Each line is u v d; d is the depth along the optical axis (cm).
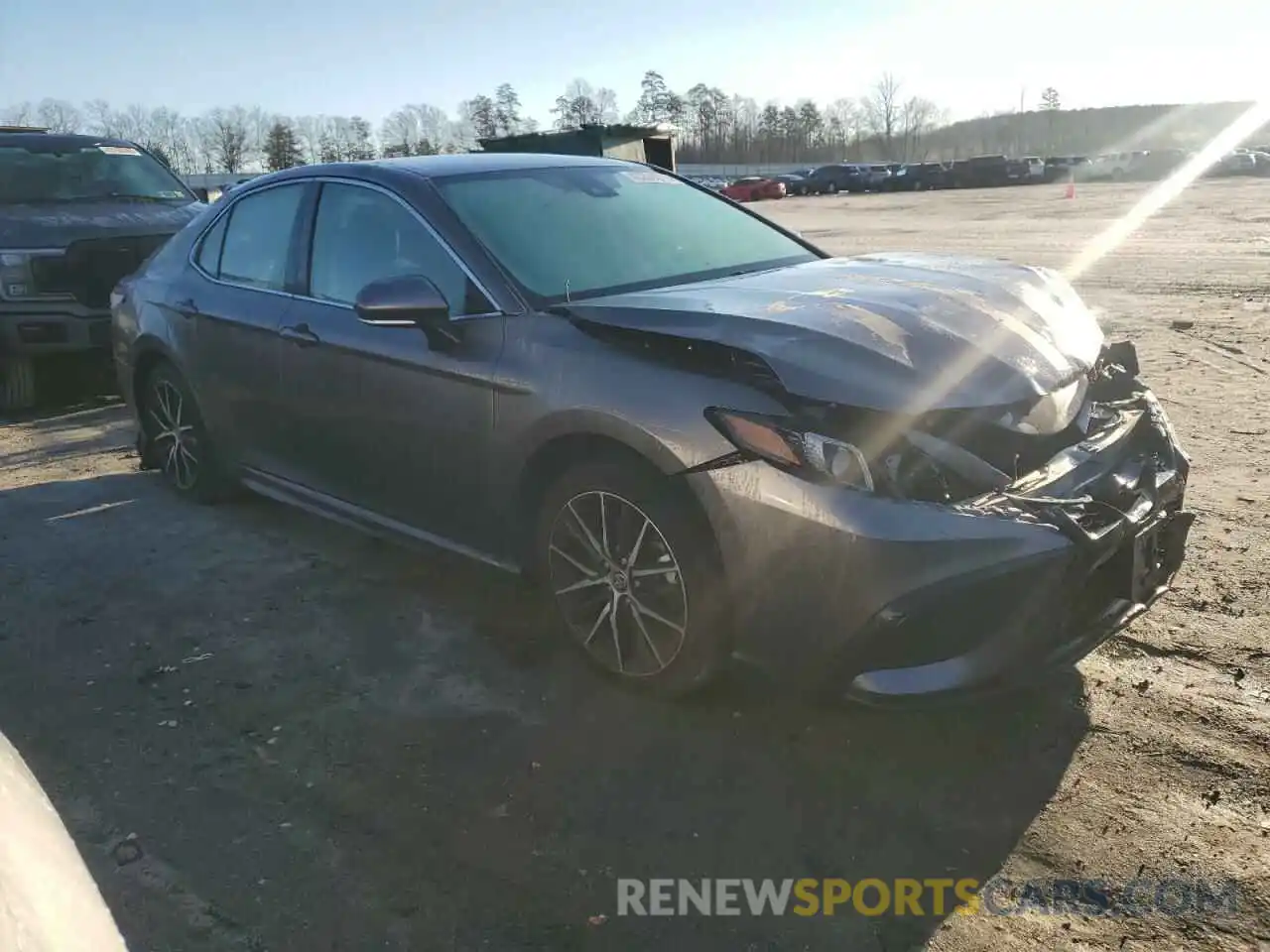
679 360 293
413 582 418
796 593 267
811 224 2522
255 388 440
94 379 813
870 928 227
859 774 280
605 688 329
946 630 258
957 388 276
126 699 334
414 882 246
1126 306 1034
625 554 307
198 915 236
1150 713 301
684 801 272
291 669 349
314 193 423
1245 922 222
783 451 265
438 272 362
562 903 237
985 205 3069
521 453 324
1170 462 315
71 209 775
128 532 486
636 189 426
